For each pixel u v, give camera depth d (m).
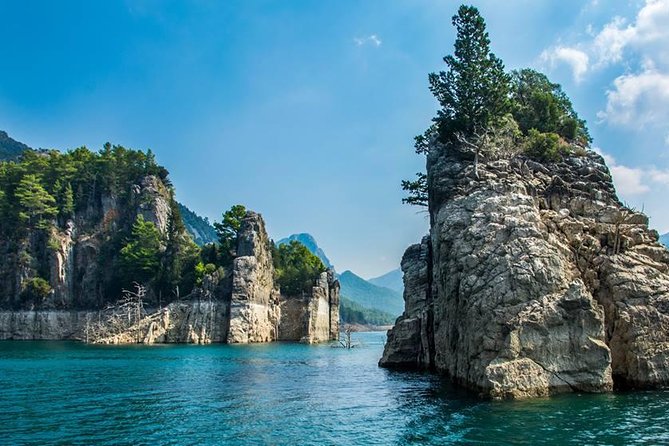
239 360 86.12
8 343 141.12
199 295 148.62
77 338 163.88
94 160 195.75
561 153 64.94
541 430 29.91
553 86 90.00
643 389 40.88
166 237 175.88
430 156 72.00
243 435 31.33
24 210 178.12
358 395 45.75
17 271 169.00
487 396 38.84
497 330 41.75
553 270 42.84
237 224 168.38
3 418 36.75
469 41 73.50
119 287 169.12
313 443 29.31
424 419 34.00
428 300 69.25
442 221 54.03
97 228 184.38
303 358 91.12
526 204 48.28
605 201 57.00
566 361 39.81
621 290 44.19
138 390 50.22
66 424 34.72
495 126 68.94
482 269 45.34
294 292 172.88
